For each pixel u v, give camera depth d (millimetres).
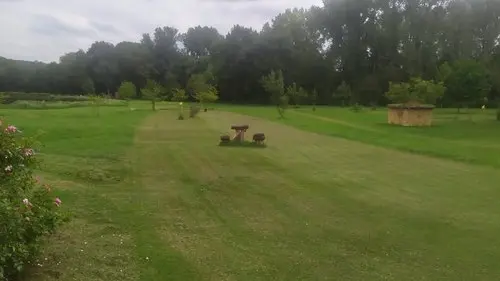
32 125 25797
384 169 14516
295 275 6105
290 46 83375
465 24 75812
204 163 15273
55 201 6219
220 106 68375
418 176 13336
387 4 82062
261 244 7320
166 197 10438
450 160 16469
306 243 7406
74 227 7875
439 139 23797
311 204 9992
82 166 14008
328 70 82438
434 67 74438
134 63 94750
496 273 6250
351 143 21594
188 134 24547
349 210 9500
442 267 6453
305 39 86688
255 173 13641
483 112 50625
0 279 4953
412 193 11117
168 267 6262
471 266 6496
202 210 9375
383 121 36719
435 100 49875
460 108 56281
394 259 6746
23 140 6227
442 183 12336
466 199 10539
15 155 5832
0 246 4945
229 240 7492
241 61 82875
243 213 9203
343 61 85375
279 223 8523
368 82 77250
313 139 23281
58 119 31594
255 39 85000
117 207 9406
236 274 6090
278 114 45156
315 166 15016
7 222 5047
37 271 5898
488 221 8758
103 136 22297
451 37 77500
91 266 6191
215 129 27922
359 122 35562
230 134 24812
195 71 92062
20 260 5496
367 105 74750
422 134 26703
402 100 48875
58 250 6691
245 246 7211
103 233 7648
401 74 77000
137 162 15180
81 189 10938
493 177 13203
